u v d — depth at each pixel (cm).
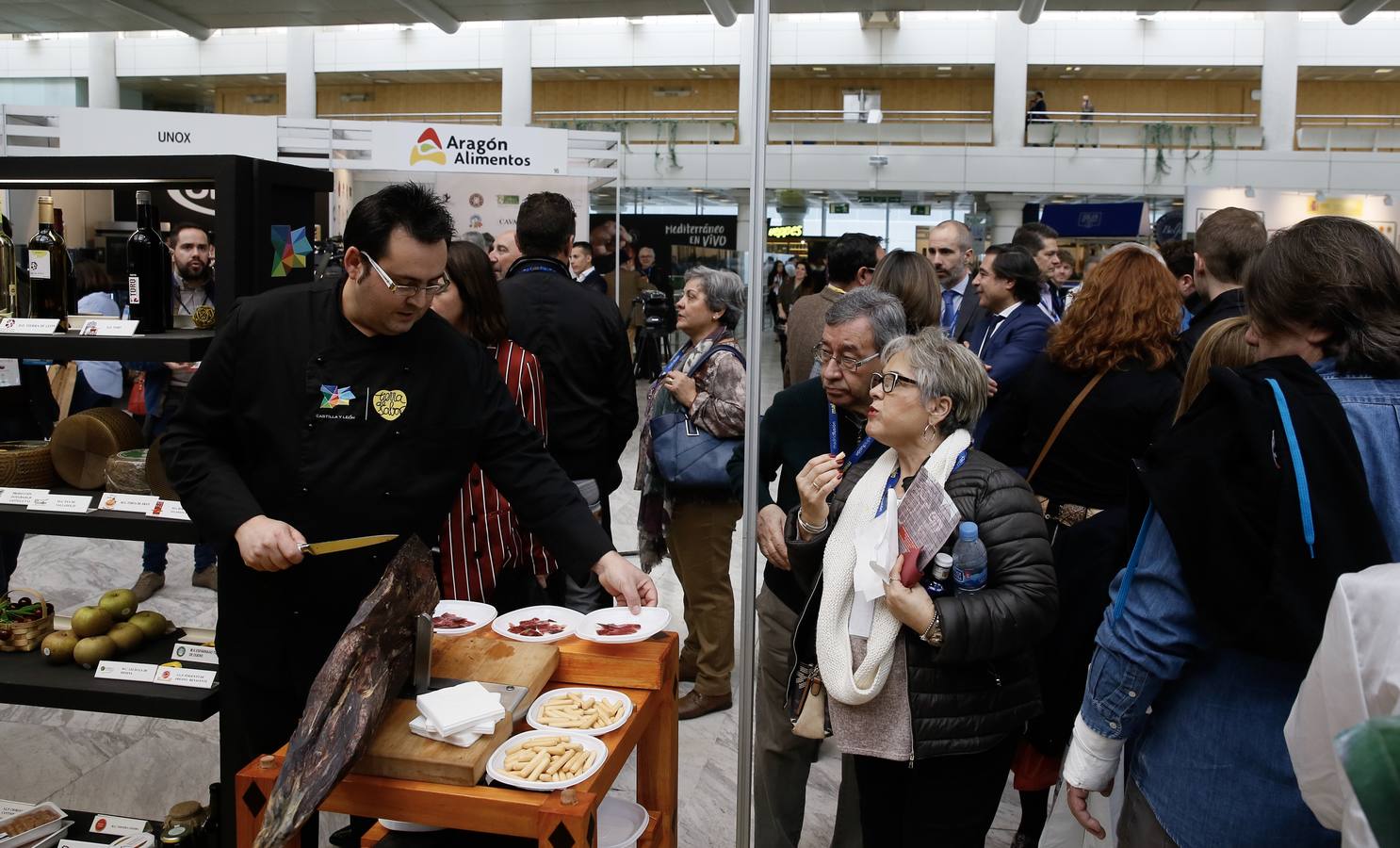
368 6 1580
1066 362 242
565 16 1600
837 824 216
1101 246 1091
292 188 245
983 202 1991
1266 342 145
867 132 1947
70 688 225
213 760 328
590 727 165
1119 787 215
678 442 331
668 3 1517
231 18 1675
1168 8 1265
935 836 188
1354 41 2033
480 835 172
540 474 204
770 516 219
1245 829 138
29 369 408
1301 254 137
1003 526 178
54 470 247
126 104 2733
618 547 576
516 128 668
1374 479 129
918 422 183
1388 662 97
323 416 192
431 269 178
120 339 219
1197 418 139
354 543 168
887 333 209
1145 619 142
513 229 684
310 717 139
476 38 2359
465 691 159
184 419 196
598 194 1328
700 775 312
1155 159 1877
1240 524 129
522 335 306
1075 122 1948
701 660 356
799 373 378
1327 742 107
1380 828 58
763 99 185
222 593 203
